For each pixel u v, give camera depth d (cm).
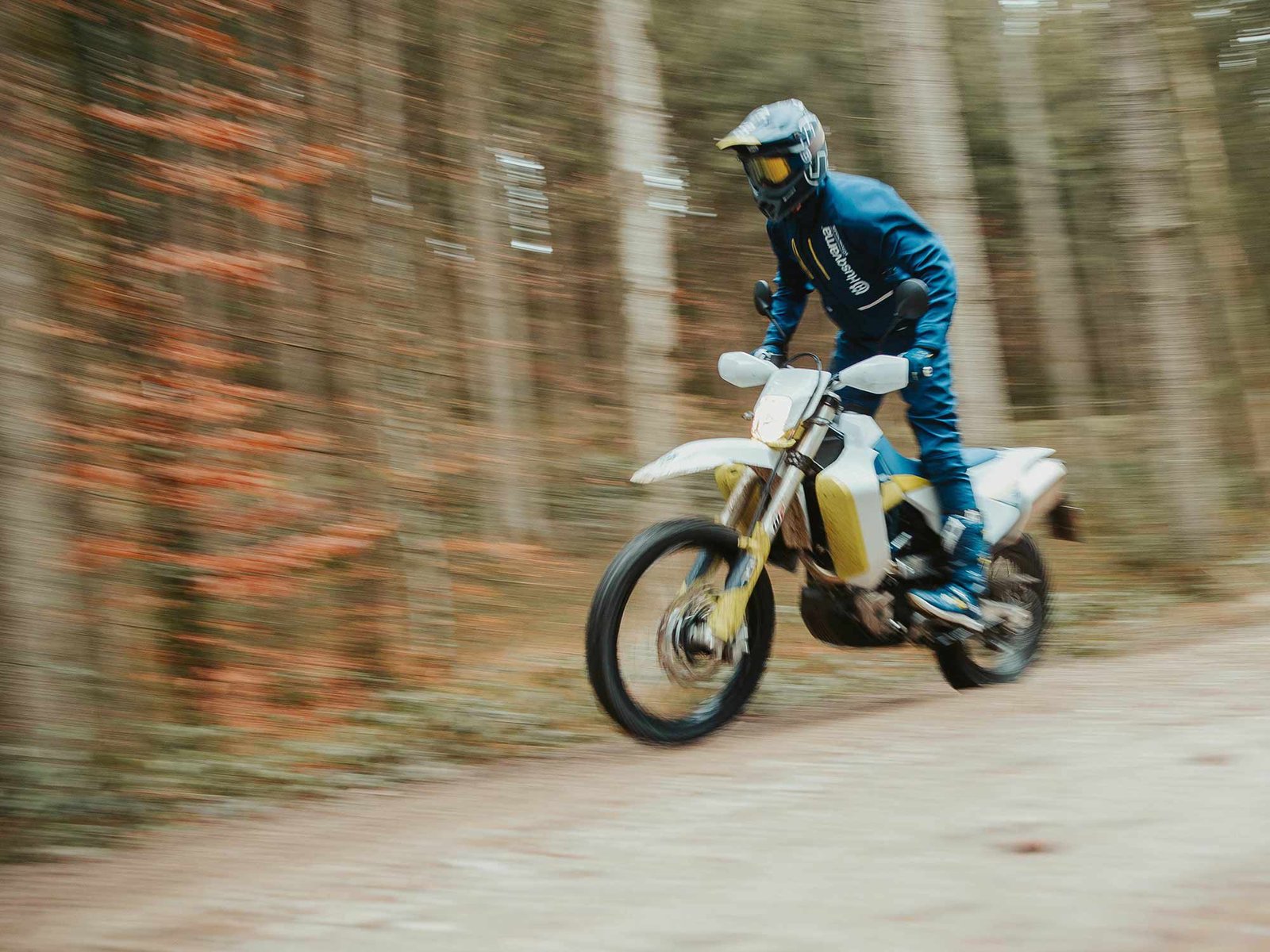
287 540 603
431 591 686
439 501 764
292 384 760
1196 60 1021
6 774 366
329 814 342
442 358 916
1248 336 1309
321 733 491
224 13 649
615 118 634
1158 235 765
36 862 316
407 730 485
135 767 406
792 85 1352
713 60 1351
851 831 237
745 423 1292
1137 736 296
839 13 1352
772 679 514
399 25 849
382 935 199
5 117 440
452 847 259
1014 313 1722
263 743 475
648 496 626
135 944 208
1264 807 221
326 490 671
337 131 696
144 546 550
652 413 621
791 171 386
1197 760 262
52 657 393
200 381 577
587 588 885
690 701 394
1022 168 1373
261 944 200
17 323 400
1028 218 1384
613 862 231
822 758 317
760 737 379
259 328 718
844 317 424
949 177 819
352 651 621
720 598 368
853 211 396
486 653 692
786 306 450
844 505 377
